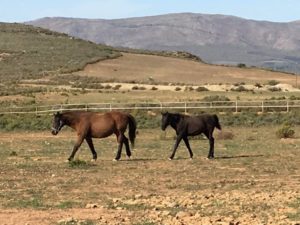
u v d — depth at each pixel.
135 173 23.27
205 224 13.52
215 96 75.06
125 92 87.00
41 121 53.03
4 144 38.59
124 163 26.50
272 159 27.88
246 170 24.02
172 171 23.80
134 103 63.88
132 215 14.87
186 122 27.86
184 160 27.62
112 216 14.73
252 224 13.55
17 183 20.77
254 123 53.75
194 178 21.91
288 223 13.50
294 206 15.61
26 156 29.95
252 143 37.41
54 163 26.61
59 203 16.77
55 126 26.81
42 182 20.98
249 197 17.28
